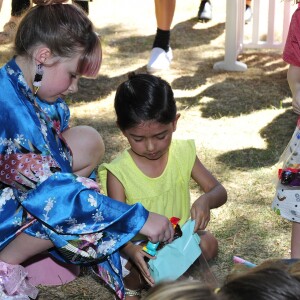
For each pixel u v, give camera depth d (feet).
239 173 12.04
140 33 21.21
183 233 7.87
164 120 7.78
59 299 8.86
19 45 7.78
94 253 7.82
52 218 7.66
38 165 7.79
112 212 7.68
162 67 17.79
